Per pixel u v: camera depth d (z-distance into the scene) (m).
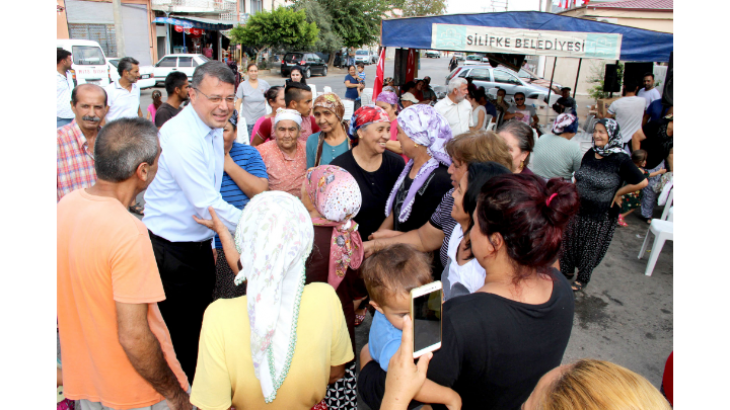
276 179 3.48
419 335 1.10
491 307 1.19
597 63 14.04
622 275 4.49
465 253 1.74
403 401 1.08
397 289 1.35
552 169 3.87
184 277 2.49
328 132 3.65
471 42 6.08
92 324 1.56
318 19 34.00
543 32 5.94
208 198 2.31
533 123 9.95
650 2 14.59
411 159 2.68
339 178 1.89
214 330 1.34
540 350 1.22
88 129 3.33
